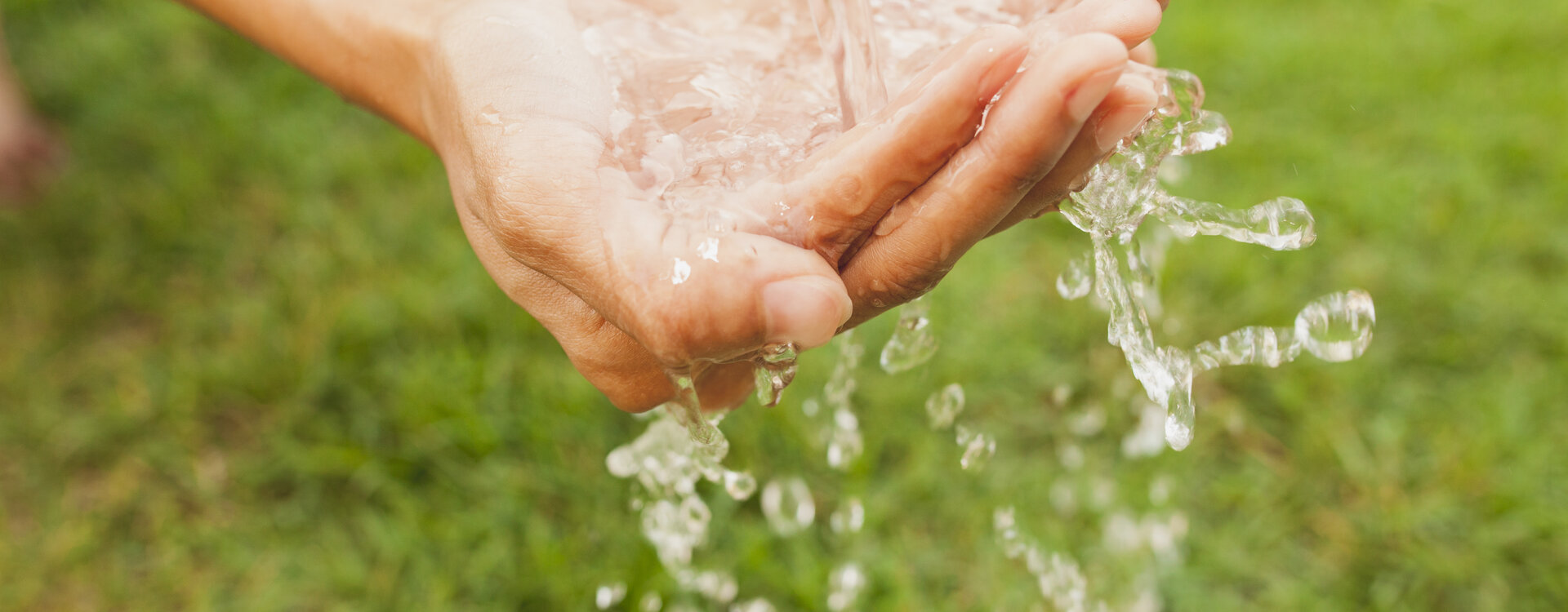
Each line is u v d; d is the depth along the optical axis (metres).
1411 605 1.58
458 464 1.78
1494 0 2.98
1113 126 0.81
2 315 2.09
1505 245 2.13
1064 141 0.77
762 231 0.88
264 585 1.67
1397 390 1.86
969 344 1.97
